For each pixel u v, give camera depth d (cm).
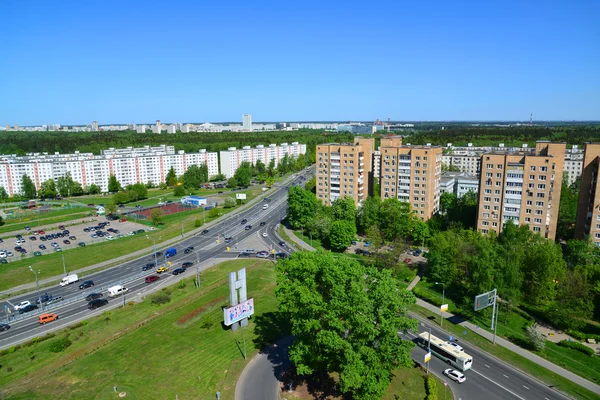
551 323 9675
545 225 13638
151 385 6962
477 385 7238
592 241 12619
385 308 6319
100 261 14312
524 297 10500
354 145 18225
